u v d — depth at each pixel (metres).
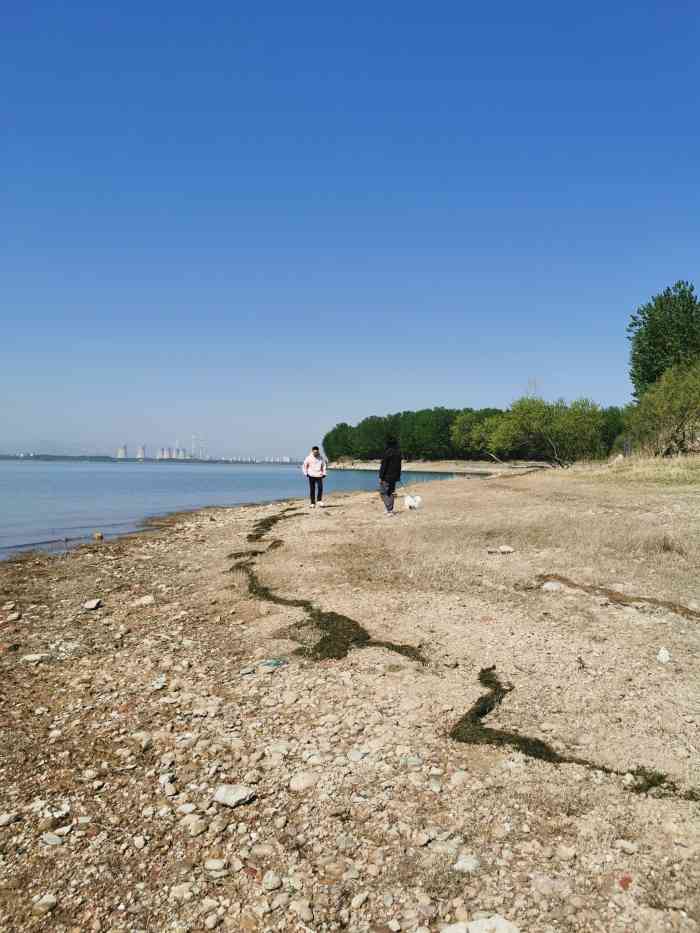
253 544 16.02
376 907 3.54
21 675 7.32
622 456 38.59
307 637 8.06
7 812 4.52
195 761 5.20
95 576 13.43
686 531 12.98
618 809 4.29
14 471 116.69
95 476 93.38
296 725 5.78
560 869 3.75
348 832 4.20
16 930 3.43
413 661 7.05
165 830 4.29
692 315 45.66
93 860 3.99
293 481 81.44
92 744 5.55
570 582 9.63
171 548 17.38
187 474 116.25
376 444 139.62
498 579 10.06
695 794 4.43
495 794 4.54
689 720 5.48
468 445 107.44
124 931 3.42
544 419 52.06
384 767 4.96
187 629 8.95
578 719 5.59
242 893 3.69
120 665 7.58
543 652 7.09
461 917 3.42
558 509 17.34
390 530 15.26
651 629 7.71
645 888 3.55
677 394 34.62
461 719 5.66
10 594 11.72
